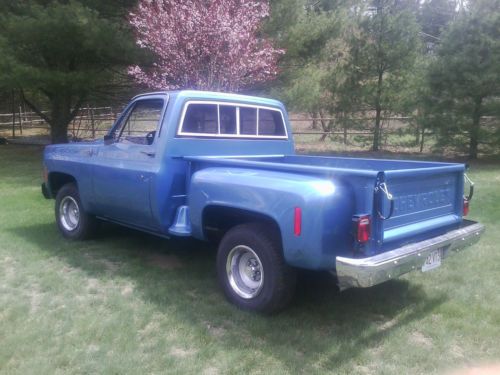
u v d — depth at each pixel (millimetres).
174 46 11297
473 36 14625
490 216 7711
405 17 16875
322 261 3652
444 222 4422
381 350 3697
